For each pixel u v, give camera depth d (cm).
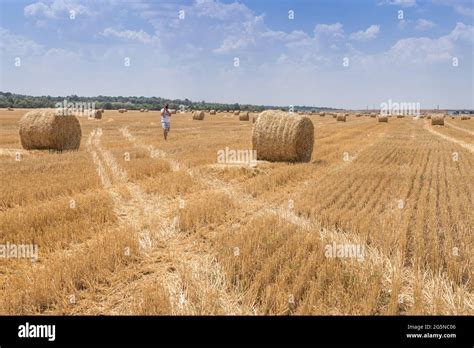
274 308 545
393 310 541
